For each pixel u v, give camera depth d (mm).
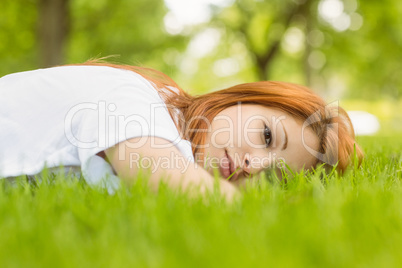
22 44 15031
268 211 1323
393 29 17766
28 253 999
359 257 1020
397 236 1163
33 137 1955
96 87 1938
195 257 966
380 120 18375
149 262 941
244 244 1060
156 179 1634
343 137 2229
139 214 1273
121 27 15602
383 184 1896
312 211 1351
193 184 1630
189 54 20672
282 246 1061
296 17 18578
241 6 19625
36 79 2082
